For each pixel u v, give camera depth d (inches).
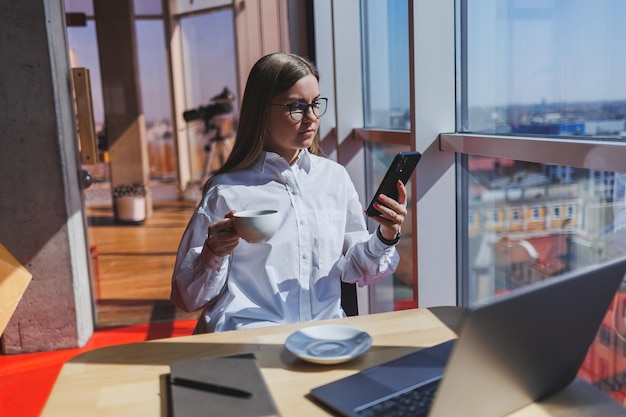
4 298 64.5
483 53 71.1
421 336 46.8
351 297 68.1
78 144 132.6
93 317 142.7
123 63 231.9
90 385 39.9
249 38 178.2
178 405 34.9
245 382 37.7
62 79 124.8
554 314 32.5
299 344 44.3
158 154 326.0
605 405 35.4
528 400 34.9
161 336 138.3
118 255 205.8
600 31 51.3
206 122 317.7
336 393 36.6
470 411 31.0
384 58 104.3
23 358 124.9
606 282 35.0
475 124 73.9
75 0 136.9
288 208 64.2
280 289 63.4
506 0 65.4
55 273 126.6
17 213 122.6
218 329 61.2
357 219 70.4
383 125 107.5
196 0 311.3
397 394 36.1
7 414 98.3
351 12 113.5
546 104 59.9
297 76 61.2
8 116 118.6
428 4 73.1
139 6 313.7
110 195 226.2
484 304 28.4
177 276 60.8
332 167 69.2
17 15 116.1
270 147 66.2
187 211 290.7
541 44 59.9
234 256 62.9
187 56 323.0
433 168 76.6
